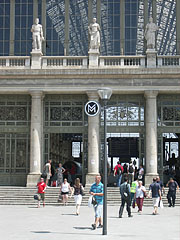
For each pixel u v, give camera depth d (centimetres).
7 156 4084
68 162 4306
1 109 4128
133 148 4450
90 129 3900
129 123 4028
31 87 3934
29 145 4072
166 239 1777
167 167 4844
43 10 4166
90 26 3991
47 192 3656
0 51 4156
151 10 4122
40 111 3953
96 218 2086
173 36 4100
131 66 3906
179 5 4119
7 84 3947
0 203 3519
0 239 1770
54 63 3988
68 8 4144
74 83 3925
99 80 3916
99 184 2122
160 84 3878
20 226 2180
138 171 4003
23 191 3719
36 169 3872
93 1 4141
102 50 4094
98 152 3906
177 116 4019
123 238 1797
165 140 4947
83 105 4078
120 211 2591
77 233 1942
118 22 4109
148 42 3934
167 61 3947
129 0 4125
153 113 3875
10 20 4175
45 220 2436
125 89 3888
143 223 2308
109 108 4062
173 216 2672
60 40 4119
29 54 4138
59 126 4069
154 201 2798
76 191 2748
